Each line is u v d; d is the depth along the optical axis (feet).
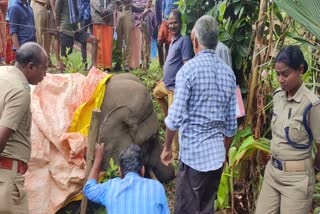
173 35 18.25
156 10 29.68
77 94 15.43
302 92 11.67
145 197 10.46
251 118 15.40
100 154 13.20
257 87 15.15
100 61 26.61
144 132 15.87
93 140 13.60
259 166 15.52
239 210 15.89
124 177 10.93
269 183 12.50
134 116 15.57
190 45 17.78
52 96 15.11
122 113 15.51
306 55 15.88
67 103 15.15
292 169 11.89
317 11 12.50
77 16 25.41
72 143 14.46
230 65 15.60
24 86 11.20
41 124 14.38
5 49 25.63
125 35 27.84
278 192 12.40
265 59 15.02
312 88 15.15
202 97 12.21
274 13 15.10
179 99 12.01
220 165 12.55
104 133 15.37
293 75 11.39
